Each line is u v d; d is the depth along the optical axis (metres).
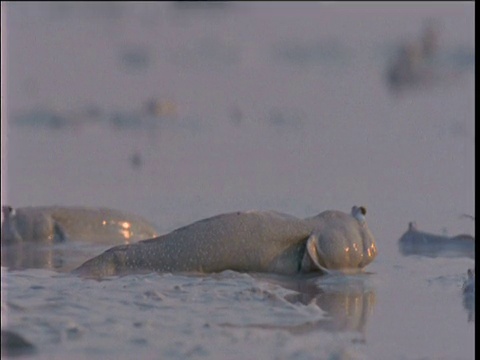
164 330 20.16
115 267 25.66
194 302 22.30
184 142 49.31
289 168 43.03
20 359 18.48
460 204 36.16
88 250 29.31
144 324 20.47
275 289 24.20
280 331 20.44
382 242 30.55
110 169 42.97
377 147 47.78
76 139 49.91
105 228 30.88
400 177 41.03
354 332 20.77
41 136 50.47
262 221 26.31
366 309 22.69
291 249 26.06
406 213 34.75
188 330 20.20
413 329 21.19
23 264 27.17
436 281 25.52
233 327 20.55
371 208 35.56
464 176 41.09
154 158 45.16
